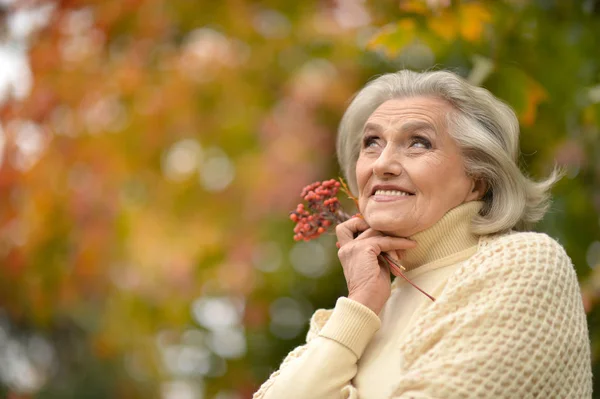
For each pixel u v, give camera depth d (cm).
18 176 720
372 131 303
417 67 585
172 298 764
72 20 688
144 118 729
